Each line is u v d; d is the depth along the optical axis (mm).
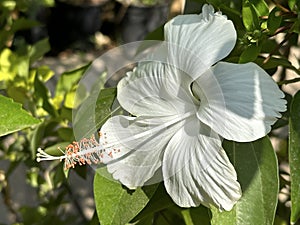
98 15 1038
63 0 1009
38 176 473
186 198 250
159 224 329
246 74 236
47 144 400
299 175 236
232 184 240
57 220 484
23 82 408
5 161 697
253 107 233
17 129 242
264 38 264
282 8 264
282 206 383
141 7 1004
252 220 249
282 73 368
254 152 256
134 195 258
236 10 285
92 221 300
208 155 243
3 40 448
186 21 247
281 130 446
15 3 474
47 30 1006
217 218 248
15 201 651
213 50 240
